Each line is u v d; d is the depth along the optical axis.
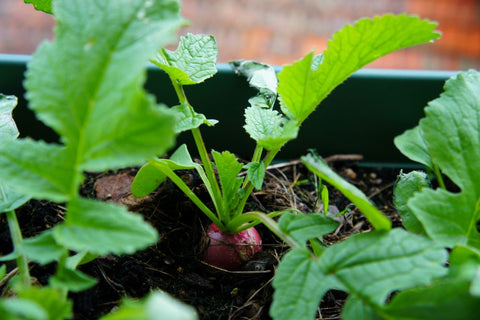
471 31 0.75
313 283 0.29
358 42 0.31
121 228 0.27
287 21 0.76
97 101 0.28
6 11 0.75
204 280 0.35
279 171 0.43
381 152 0.45
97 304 0.34
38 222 0.38
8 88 0.41
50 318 0.27
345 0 0.79
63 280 0.28
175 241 0.37
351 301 0.29
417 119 0.43
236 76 0.42
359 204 0.30
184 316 0.24
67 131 0.28
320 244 0.33
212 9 0.77
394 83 0.42
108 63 0.28
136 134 0.27
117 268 0.35
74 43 0.29
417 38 0.31
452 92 0.34
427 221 0.31
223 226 0.36
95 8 0.29
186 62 0.36
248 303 0.35
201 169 0.36
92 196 0.40
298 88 0.32
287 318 0.28
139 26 0.29
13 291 0.33
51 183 0.28
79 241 0.27
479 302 0.28
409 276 0.29
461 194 0.32
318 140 0.44
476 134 0.33
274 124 0.35
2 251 0.36
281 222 0.31
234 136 0.43
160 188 0.39
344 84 0.42
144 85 0.41
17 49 0.71
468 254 0.30
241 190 0.35
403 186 0.36
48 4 0.35
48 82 0.28
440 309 0.28
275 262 0.36
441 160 0.33
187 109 0.34
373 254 0.29
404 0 0.78
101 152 0.28
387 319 0.28
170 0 0.29
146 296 0.35
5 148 0.28
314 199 0.42
